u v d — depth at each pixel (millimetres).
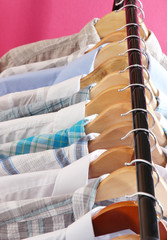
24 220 639
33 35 1637
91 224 540
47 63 1101
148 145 444
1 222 646
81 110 792
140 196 389
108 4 1664
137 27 693
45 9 1650
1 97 950
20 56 1186
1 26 1639
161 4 1666
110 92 762
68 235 554
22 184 692
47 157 729
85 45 1105
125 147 651
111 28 1070
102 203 676
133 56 616
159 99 823
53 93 913
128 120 724
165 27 1657
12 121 849
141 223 369
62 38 1163
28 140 781
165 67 1097
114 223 545
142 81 555
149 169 414
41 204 635
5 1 1653
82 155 709
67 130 765
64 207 624
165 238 513
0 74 1128
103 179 605
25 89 1023
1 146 790
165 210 572
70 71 980
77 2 1661
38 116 836
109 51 935
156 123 693
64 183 668
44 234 569
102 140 711
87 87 843
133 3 750
